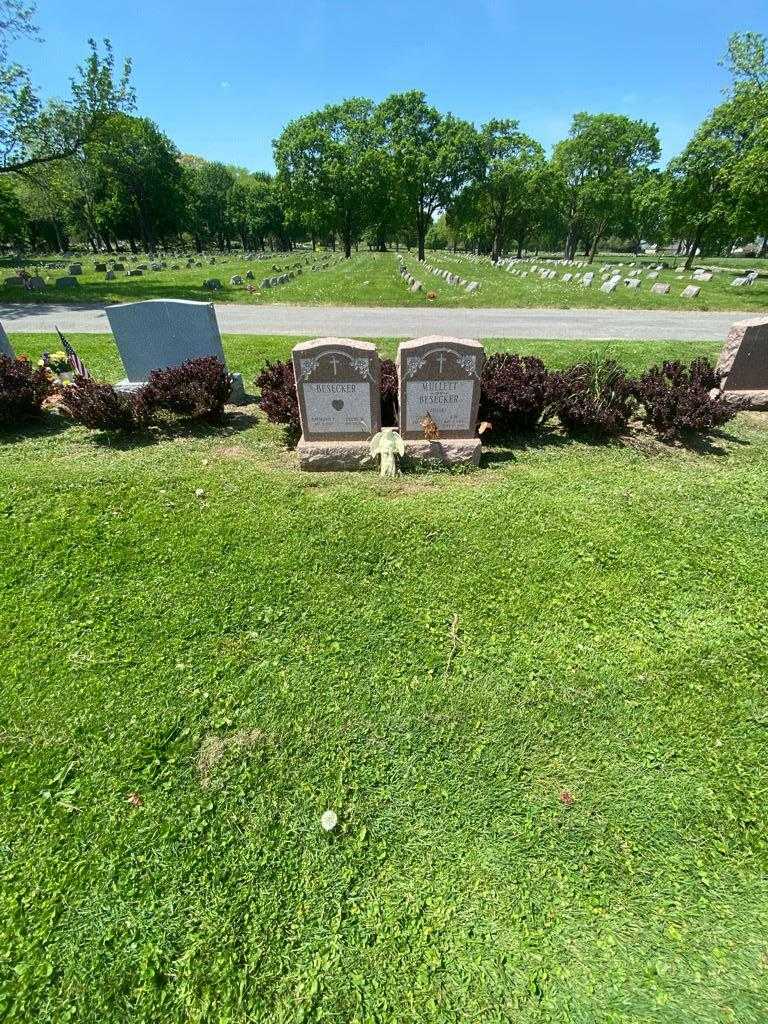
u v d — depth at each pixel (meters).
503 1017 2.16
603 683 3.60
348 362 6.11
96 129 24.92
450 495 5.90
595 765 3.11
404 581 4.53
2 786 3.00
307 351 6.05
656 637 3.97
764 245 66.38
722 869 2.65
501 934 2.41
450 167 49.56
